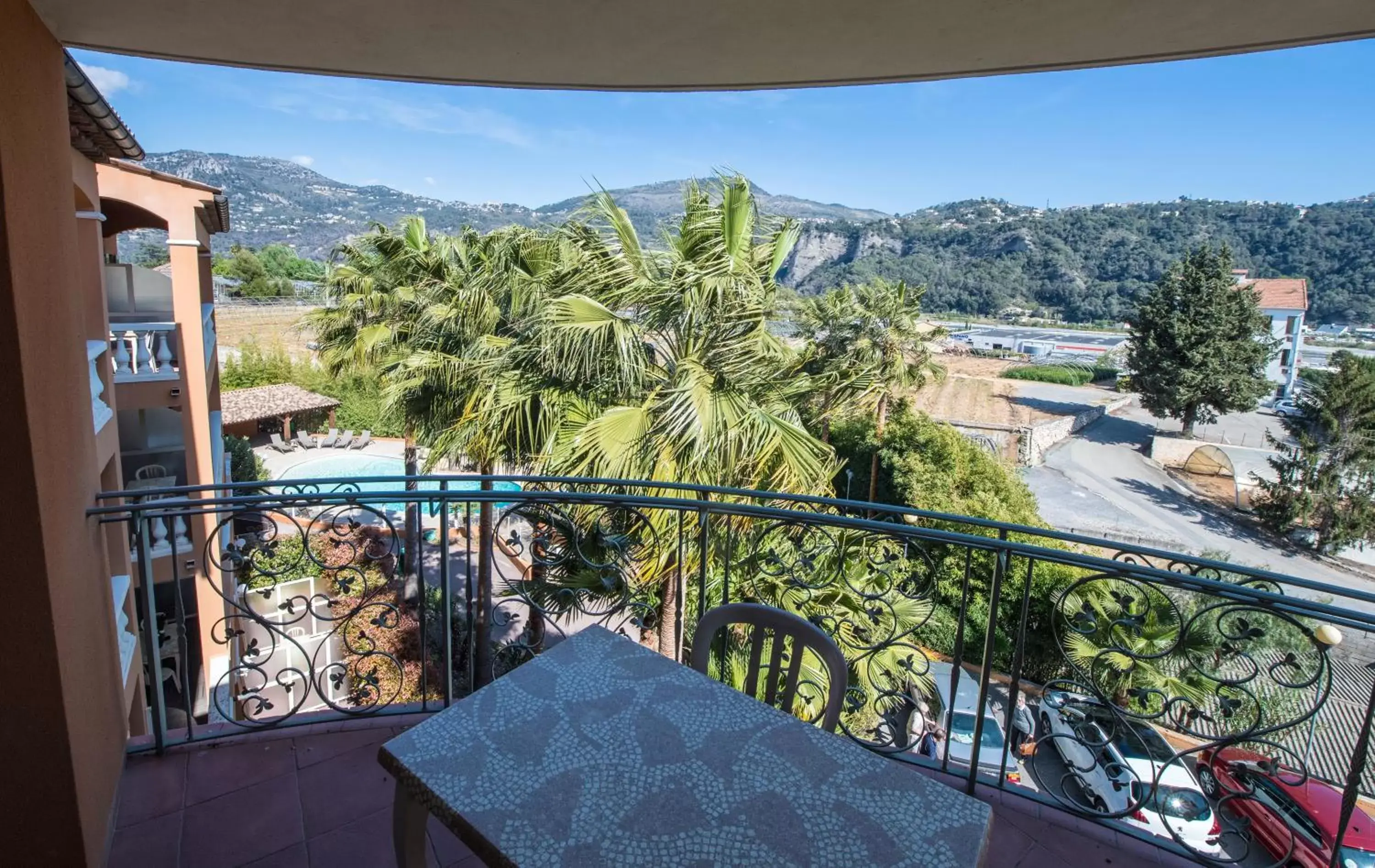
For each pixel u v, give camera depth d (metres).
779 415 5.44
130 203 7.99
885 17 2.30
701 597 2.69
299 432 24.33
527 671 1.62
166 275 10.81
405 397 10.03
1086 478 23.20
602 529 3.93
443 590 2.55
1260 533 19.91
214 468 11.08
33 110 1.88
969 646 11.25
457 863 1.92
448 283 9.91
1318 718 8.30
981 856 1.14
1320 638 1.84
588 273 5.81
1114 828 2.11
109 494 2.27
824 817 1.21
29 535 1.65
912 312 16.42
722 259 5.30
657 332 5.59
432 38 2.50
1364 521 18.59
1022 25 2.33
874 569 2.99
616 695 1.54
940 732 4.57
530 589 4.53
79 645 1.92
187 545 8.28
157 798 2.15
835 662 1.65
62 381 1.97
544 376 6.44
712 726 1.45
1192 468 24.45
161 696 2.33
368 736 2.46
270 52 2.61
